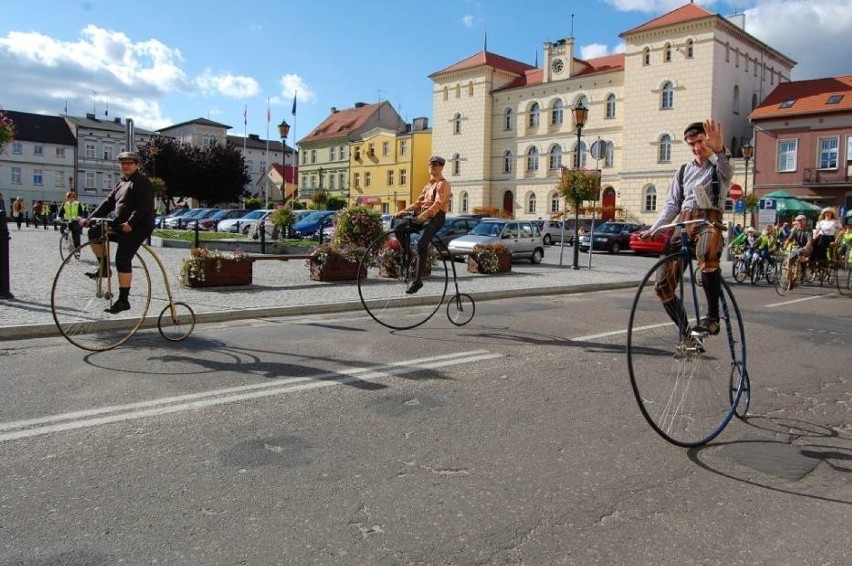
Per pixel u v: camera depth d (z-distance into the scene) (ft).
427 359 23.17
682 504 12.12
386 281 48.39
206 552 10.00
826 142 145.48
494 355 24.14
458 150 224.12
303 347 24.90
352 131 275.80
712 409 17.93
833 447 15.47
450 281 51.06
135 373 20.34
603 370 22.02
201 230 132.98
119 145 315.78
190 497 11.82
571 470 13.53
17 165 290.35
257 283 45.32
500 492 12.35
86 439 14.56
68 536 10.39
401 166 250.16
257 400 17.70
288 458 13.73
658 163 174.81
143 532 10.55
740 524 11.38
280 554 10.00
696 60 167.53
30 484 12.24
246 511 11.34
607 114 187.62
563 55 196.54
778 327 33.14
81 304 27.78
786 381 21.81
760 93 184.44
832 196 145.38
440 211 28.66
